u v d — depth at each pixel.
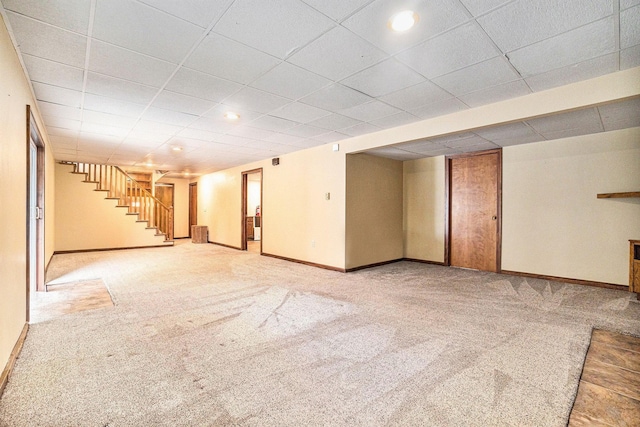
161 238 8.80
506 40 2.14
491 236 5.35
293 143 5.43
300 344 2.50
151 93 3.10
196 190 11.12
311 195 5.86
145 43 2.19
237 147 5.72
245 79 2.78
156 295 3.87
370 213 5.73
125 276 4.95
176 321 2.97
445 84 2.87
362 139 4.86
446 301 3.64
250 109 3.57
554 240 4.64
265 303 3.56
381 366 2.16
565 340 2.57
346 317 3.11
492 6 1.78
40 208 4.16
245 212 8.10
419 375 2.05
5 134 2.02
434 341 2.56
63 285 4.37
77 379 1.96
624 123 3.77
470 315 3.17
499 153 5.19
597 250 4.29
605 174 4.21
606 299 3.70
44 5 1.76
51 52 2.30
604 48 2.22
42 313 3.18
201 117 3.88
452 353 2.35
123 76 2.71
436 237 6.02
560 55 2.33
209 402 1.75
